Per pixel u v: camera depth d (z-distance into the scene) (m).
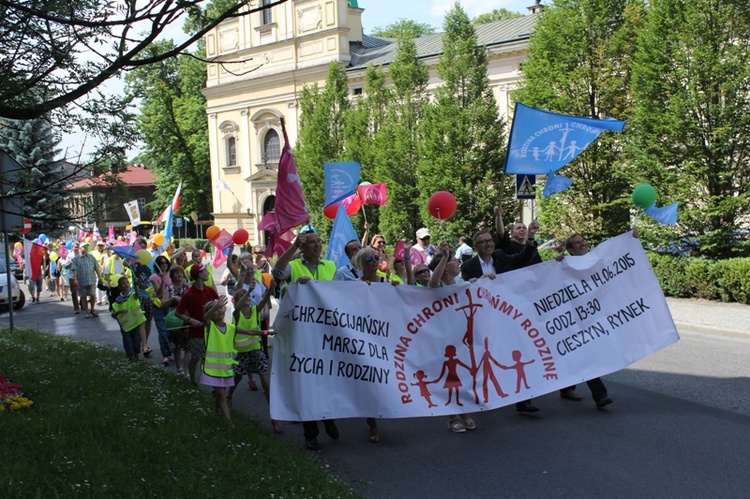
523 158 8.05
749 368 9.59
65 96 7.71
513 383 7.16
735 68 16.98
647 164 18.39
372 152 31.62
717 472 5.79
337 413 6.65
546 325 7.38
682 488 5.50
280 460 5.95
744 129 17.08
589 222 20.95
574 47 20.92
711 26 17.39
